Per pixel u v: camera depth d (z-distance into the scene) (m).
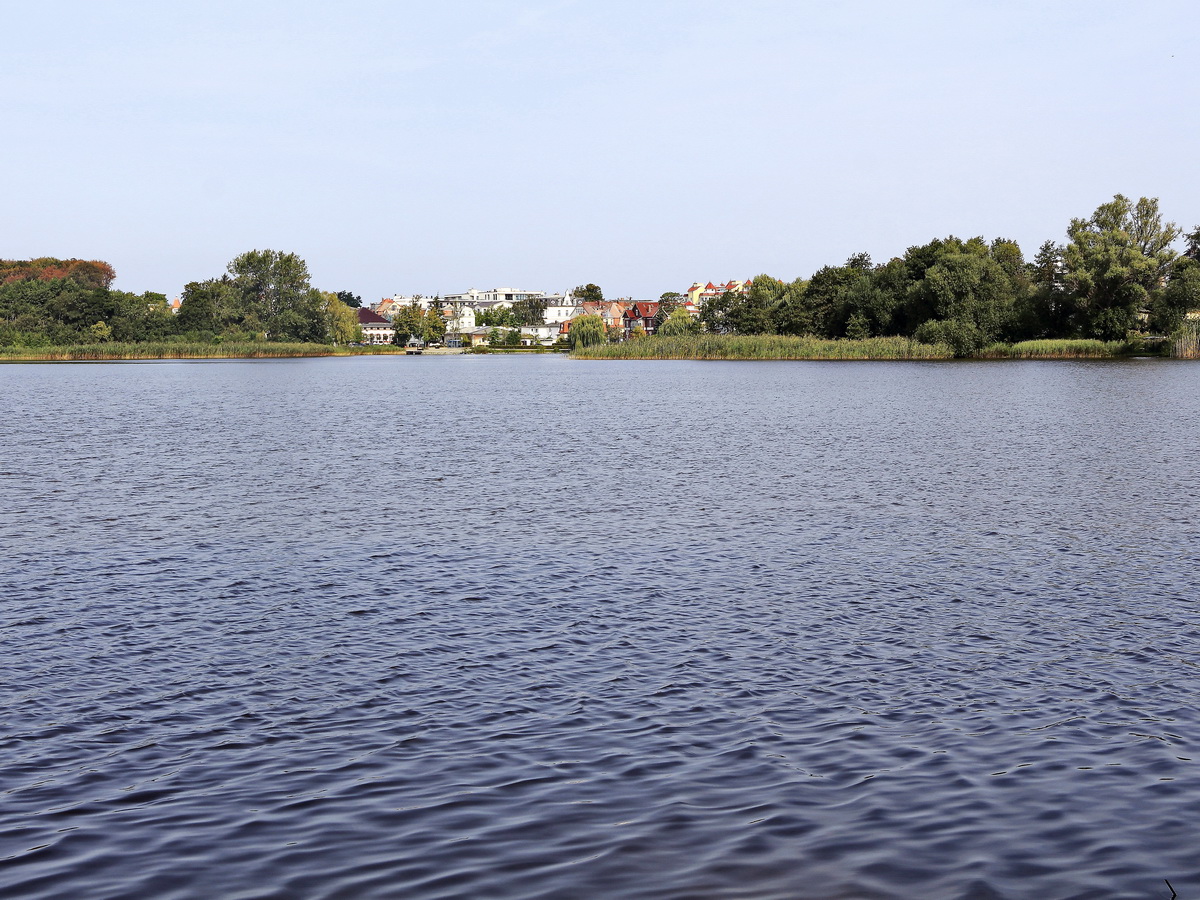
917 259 137.75
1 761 11.05
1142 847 9.02
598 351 155.50
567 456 38.62
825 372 107.38
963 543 22.02
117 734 11.80
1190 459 35.47
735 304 185.50
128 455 39.34
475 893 8.34
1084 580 18.66
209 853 9.04
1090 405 59.19
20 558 21.02
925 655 14.51
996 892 8.31
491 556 21.16
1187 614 16.36
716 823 9.52
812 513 25.84
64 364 156.75
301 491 30.17
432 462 37.09
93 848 9.14
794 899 8.22
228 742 11.55
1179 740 11.38
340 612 16.97
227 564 20.50
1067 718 12.09
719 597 17.78
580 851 9.02
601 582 18.92
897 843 9.13
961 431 45.97
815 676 13.66
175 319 184.75
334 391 85.56
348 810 9.85
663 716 12.27
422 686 13.38
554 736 11.67
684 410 60.97
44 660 14.48
